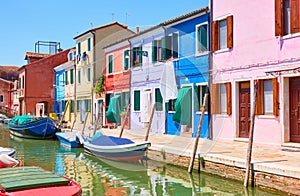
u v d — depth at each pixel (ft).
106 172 40.37
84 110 99.40
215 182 34.27
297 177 26.55
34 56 146.20
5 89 187.62
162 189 32.19
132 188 32.91
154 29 66.95
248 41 46.50
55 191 18.58
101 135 52.49
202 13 54.85
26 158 51.98
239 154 36.06
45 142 74.90
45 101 132.98
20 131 82.23
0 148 44.86
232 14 49.11
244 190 30.42
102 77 88.69
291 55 40.63
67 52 136.36
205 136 53.26
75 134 65.72
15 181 19.13
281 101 41.39
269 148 40.93
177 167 39.70
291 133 41.19
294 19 40.32
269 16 43.62
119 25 97.76
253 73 45.50
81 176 38.50
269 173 28.84
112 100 75.92
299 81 40.40
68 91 114.42
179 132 58.34
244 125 47.39
